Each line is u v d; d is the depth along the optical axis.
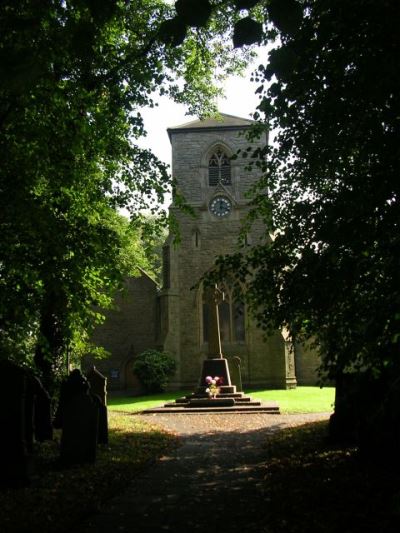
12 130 7.66
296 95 5.74
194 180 31.81
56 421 12.38
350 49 4.98
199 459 9.93
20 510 6.41
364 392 8.03
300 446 10.34
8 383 7.82
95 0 3.06
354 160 6.05
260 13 9.66
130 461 9.48
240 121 32.59
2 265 8.64
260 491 7.26
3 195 7.49
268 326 7.55
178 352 29.88
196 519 6.11
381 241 5.12
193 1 2.69
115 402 24.89
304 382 31.33
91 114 9.71
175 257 30.78
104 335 32.31
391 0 4.37
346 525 5.42
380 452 7.61
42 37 5.77
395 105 4.82
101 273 9.49
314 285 5.96
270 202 8.17
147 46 8.84
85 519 6.20
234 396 20.45
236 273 7.27
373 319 5.04
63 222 8.48
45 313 11.25
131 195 11.30
